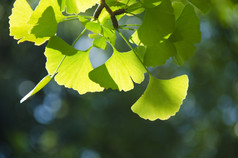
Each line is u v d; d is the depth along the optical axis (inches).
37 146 381.4
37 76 365.7
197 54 278.8
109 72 57.1
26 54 349.4
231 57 230.4
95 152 383.2
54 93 431.8
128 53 57.3
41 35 52.3
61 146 390.6
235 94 313.3
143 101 61.1
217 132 333.7
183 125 395.5
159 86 60.2
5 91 340.8
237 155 305.0
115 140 375.2
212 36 237.8
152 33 53.4
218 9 131.2
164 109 61.3
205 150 354.6
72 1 54.2
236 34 190.9
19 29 53.6
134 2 55.6
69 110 420.5
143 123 379.2
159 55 55.7
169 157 381.4
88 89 59.7
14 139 291.7
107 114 383.2
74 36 310.8
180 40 56.1
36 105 410.0
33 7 197.3
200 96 325.1
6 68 341.4
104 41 55.6
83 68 58.4
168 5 53.0
